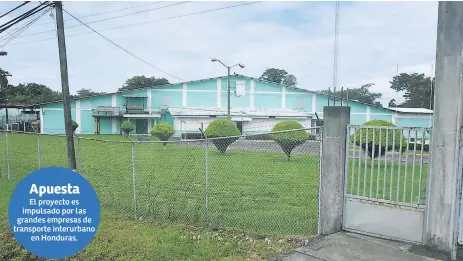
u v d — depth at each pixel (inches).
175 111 1592.0
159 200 315.0
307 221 252.7
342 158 219.1
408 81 2448.3
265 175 446.3
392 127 204.5
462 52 174.4
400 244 196.2
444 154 182.5
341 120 217.0
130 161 554.3
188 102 1700.3
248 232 225.3
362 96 2659.9
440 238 184.2
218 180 411.8
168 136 1043.3
